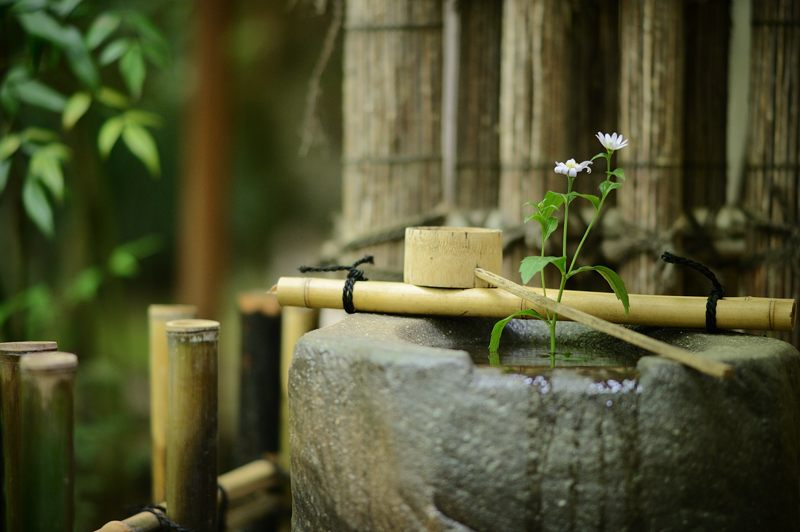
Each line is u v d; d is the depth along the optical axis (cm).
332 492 253
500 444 231
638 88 361
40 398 240
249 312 439
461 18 395
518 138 369
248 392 442
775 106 369
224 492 377
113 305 649
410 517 235
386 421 238
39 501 241
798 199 371
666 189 361
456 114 400
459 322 308
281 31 866
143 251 866
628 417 230
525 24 365
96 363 629
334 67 841
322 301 304
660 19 356
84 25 627
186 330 308
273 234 928
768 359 243
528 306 283
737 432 237
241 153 902
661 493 231
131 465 589
